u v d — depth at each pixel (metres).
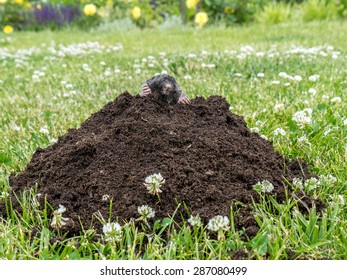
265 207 0.73
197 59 1.74
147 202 0.72
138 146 0.79
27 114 1.24
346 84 1.33
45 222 0.72
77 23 3.63
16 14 3.76
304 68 1.54
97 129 0.87
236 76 1.50
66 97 1.37
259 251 0.65
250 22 3.29
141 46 2.35
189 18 3.42
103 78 1.57
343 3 3.12
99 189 0.74
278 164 0.83
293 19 3.30
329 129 1.00
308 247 0.66
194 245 0.67
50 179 0.79
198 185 0.74
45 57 2.08
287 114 1.10
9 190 0.82
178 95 0.90
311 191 0.78
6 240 0.69
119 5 3.65
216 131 0.85
